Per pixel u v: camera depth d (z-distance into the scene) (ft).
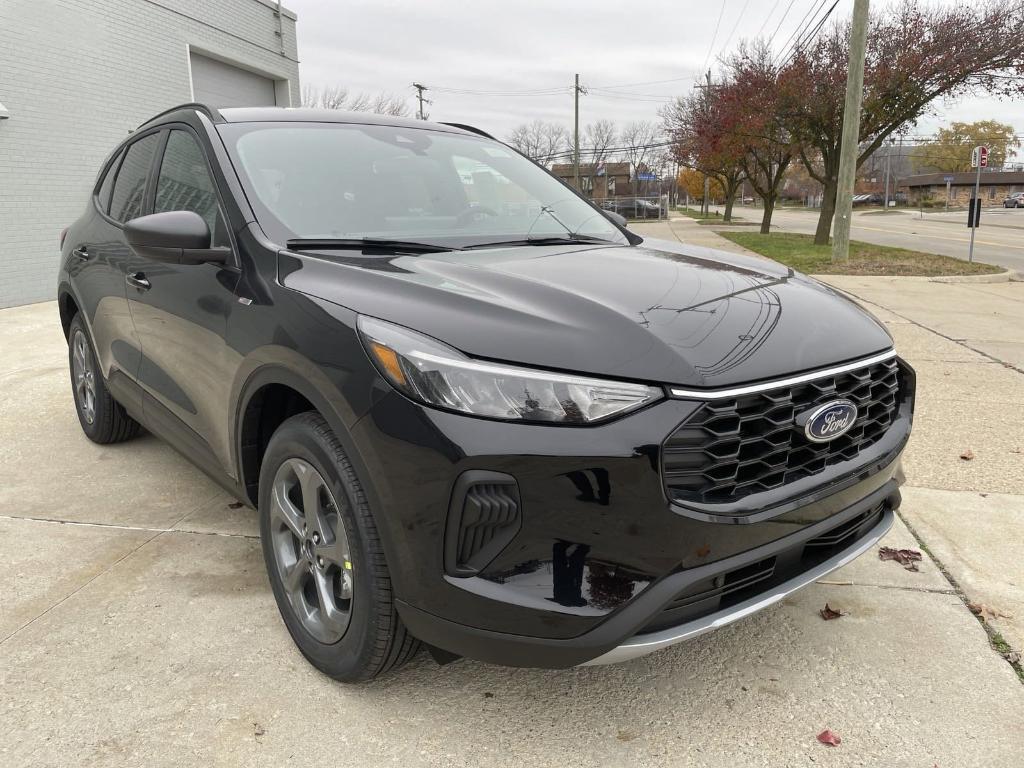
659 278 7.50
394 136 10.57
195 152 9.56
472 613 5.79
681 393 5.76
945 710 6.95
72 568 9.46
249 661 7.62
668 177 301.22
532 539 5.65
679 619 6.05
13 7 31.35
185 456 9.93
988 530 10.43
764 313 6.95
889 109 57.82
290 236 8.07
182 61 43.14
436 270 7.29
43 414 15.99
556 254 8.41
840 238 47.52
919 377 18.52
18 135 31.76
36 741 6.52
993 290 35.63
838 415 6.61
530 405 5.63
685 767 6.28
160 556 9.76
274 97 55.98
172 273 9.16
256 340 7.34
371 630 6.48
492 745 6.52
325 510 7.07
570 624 5.63
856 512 6.97
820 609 8.61
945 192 326.24
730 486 6.06
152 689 7.19
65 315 14.05
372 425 6.02
